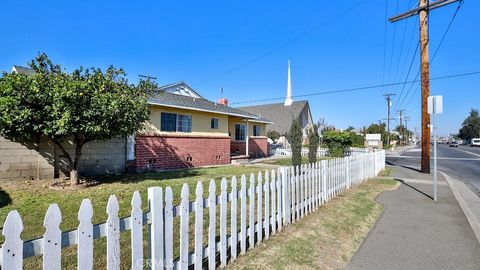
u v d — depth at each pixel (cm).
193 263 324
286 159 2081
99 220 514
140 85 1069
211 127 1636
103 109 759
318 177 655
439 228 534
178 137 1417
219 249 357
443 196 809
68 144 1007
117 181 955
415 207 686
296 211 549
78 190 784
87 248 222
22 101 701
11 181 873
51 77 764
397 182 1058
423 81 1393
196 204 323
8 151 880
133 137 1215
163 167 1338
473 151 3931
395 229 528
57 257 205
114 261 241
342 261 398
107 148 1130
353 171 941
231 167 1490
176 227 470
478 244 456
